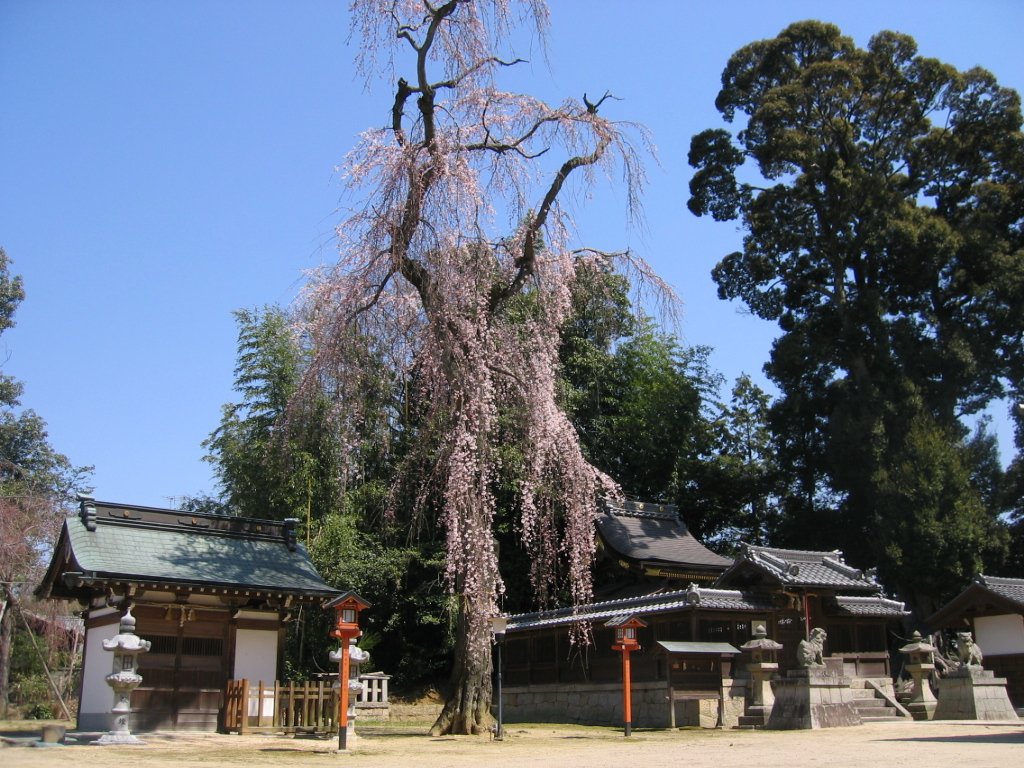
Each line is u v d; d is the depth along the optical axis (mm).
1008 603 20906
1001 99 32000
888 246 30906
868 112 32406
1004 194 31969
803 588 19734
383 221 13875
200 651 15719
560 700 21406
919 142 33062
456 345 14172
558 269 14867
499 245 15227
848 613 20875
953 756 9688
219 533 17219
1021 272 29453
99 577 14188
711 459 35438
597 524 27031
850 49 33219
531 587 28969
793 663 19875
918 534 26766
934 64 31781
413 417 16141
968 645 18047
